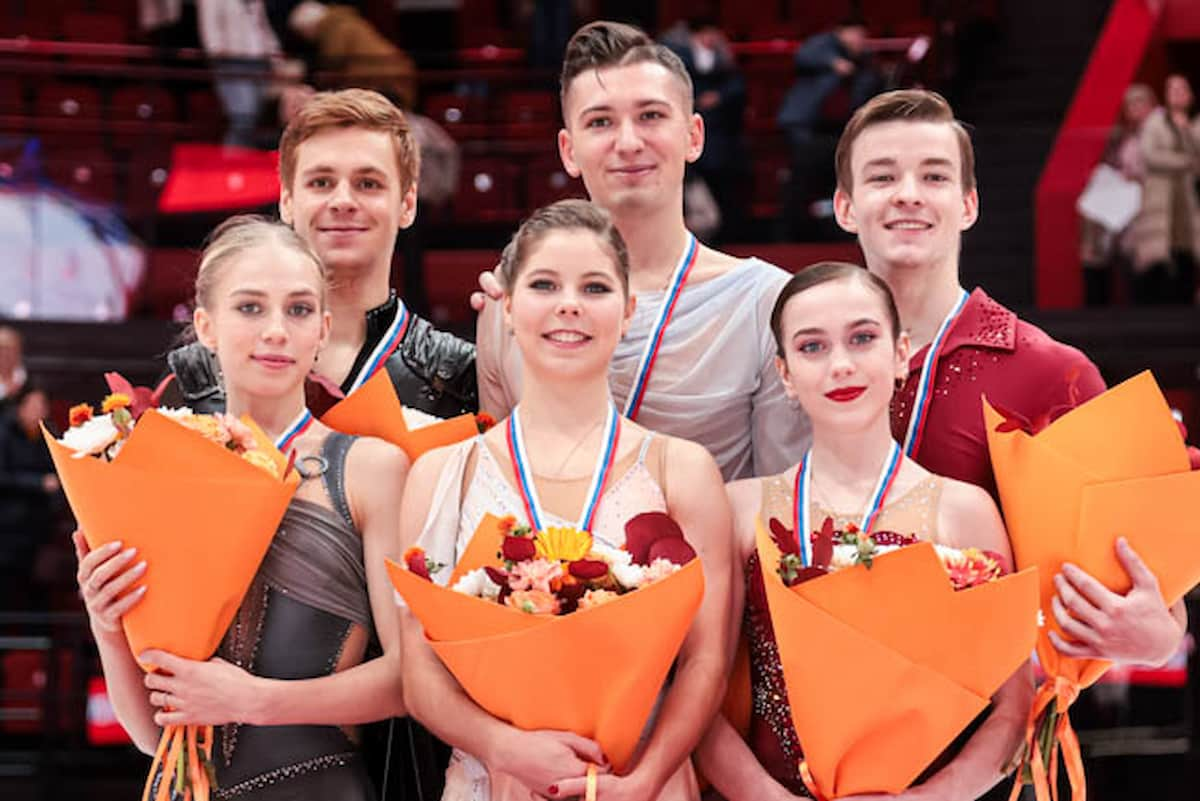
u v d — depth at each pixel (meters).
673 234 8.36
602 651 6.36
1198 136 22.62
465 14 30.17
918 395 7.88
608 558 6.50
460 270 21.67
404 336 8.52
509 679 6.45
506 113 23.81
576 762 6.47
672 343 8.19
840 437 7.15
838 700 6.48
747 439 8.24
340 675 7.06
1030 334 7.95
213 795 7.11
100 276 22.12
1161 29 28.41
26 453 19.16
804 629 6.42
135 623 6.80
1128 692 16.86
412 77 23.69
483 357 8.35
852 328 7.04
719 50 23.05
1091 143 22.94
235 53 24.19
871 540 6.54
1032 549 7.05
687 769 7.02
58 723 16.78
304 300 7.30
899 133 7.86
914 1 29.05
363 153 8.30
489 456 7.18
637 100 8.13
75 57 25.72
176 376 8.30
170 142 22.73
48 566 18.73
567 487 7.05
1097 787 16.44
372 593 7.22
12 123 22.52
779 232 21.59
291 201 8.44
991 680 6.54
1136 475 7.04
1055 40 27.66
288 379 7.26
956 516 7.06
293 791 7.10
